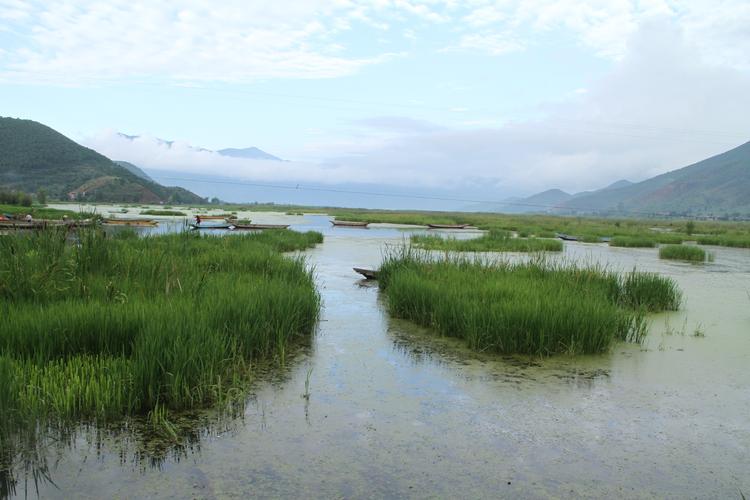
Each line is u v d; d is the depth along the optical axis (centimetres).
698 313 970
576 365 616
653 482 359
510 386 540
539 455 393
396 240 2780
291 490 333
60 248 807
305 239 2283
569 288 880
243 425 427
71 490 326
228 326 594
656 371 603
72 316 545
